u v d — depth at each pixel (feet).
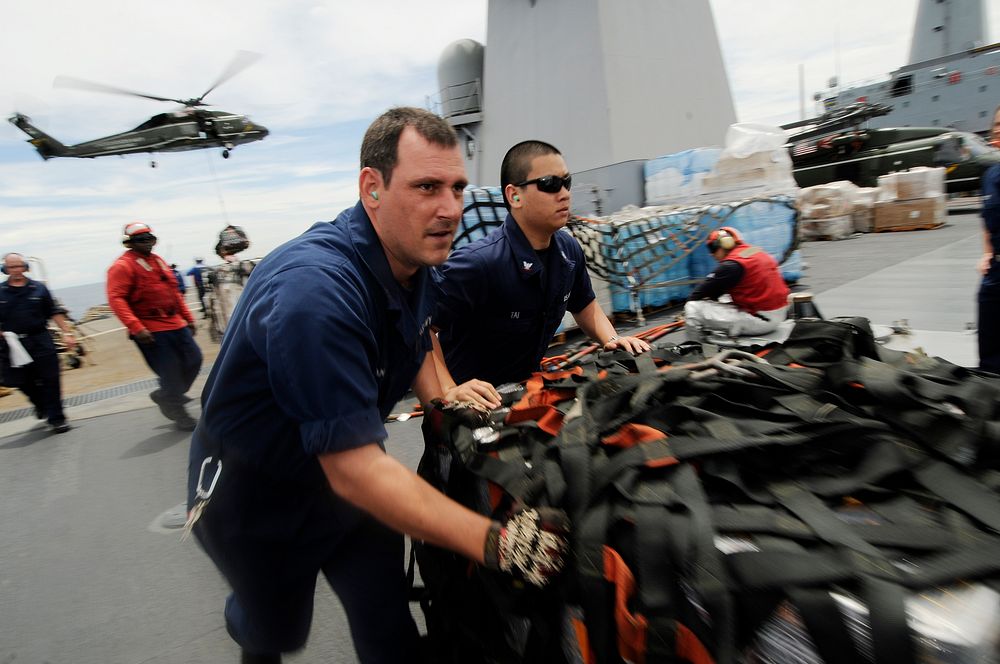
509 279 6.18
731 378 3.85
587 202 27.66
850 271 21.81
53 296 17.21
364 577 4.53
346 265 3.49
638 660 2.50
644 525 2.59
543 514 2.92
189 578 8.30
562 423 3.71
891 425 3.13
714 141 33.30
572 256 6.93
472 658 4.15
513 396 4.76
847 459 2.96
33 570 9.01
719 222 20.43
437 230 3.50
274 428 3.78
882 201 31.99
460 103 35.55
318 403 3.09
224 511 4.10
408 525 3.11
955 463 2.80
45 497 12.17
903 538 2.34
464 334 6.68
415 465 10.85
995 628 2.00
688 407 3.37
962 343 6.35
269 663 5.06
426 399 5.09
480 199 15.42
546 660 3.18
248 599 4.43
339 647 6.53
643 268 19.67
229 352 3.72
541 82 31.09
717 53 33.73
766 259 11.08
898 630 1.95
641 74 29.50
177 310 15.42
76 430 17.25
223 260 29.40
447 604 4.15
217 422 3.92
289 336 3.09
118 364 29.50
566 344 18.04
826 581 2.16
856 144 40.04
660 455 2.90
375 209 3.60
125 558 9.06
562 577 2.94
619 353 4.86
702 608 2.36
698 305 11.31
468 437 3.94
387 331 3.91
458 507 3.21
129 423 17.33
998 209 8.22
